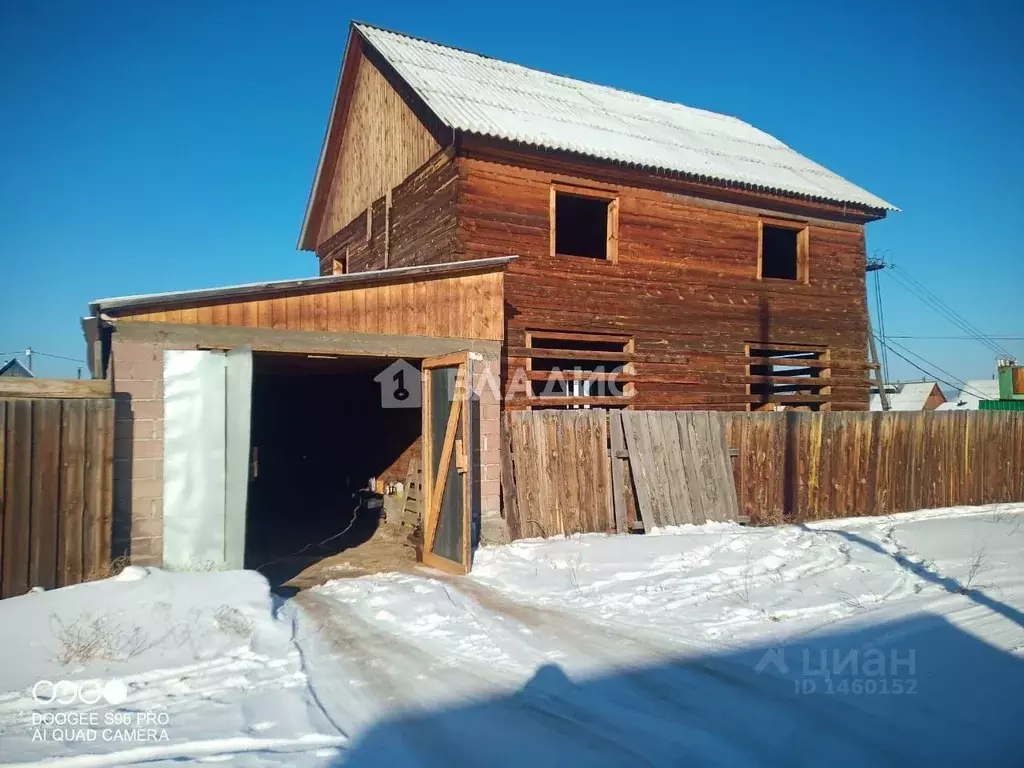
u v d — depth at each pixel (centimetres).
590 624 618
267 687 479
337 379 1514
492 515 923
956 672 504
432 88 1306
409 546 1014
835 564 839
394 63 1397
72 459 648
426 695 466
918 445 1302
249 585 650
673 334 1372
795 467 1166
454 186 1181
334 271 1817
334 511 1385
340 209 1780
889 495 1262
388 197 1451
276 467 1566
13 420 621
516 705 449
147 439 701
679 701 455
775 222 1520
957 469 1348
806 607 668
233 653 538
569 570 804
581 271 1279
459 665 521
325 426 1552
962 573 805
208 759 376
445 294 911
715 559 856
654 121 1695
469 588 751
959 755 388
